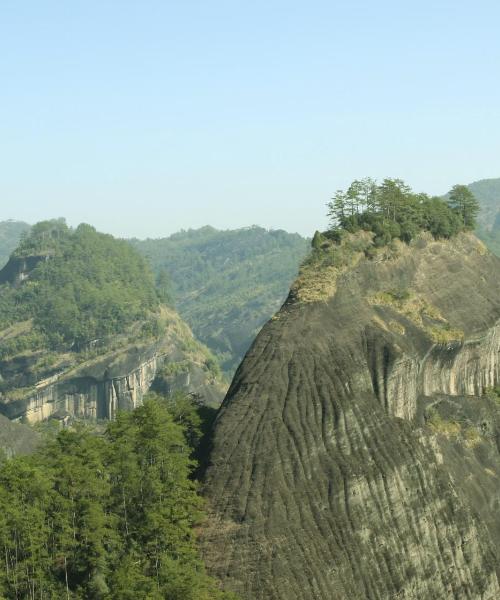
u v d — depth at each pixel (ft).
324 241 421.59
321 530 319.68
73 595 282.56
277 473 327.47
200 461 347.36
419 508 347.77
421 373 404.16
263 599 294.87
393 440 359.25
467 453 398.83
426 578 333.62
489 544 363.76
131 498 319.47
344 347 373.61
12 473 294.66
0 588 270.46
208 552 307.37
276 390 350.84
